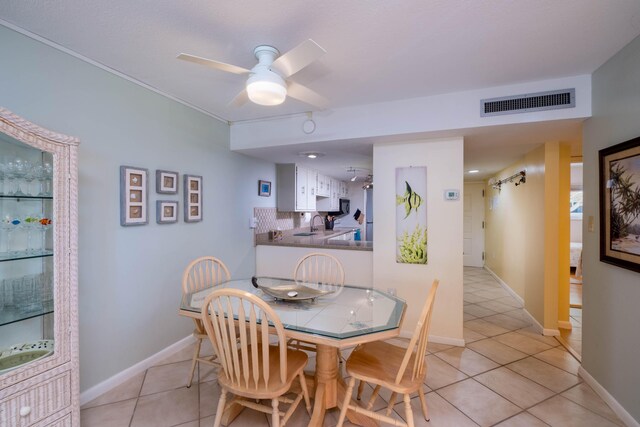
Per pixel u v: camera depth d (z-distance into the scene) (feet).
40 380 4.73
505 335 10.06
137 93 7.60
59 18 5.10
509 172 14.89
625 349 5.77
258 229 13.03
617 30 5.31
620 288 5.92
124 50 6.14
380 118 9.00
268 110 9.68
